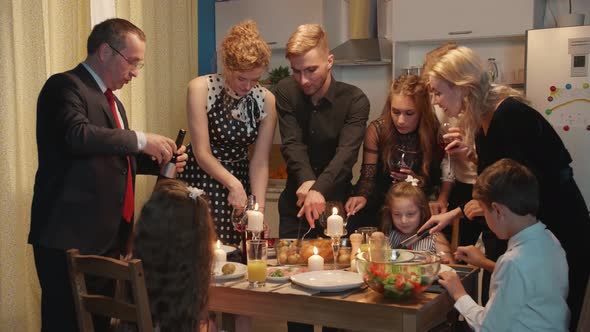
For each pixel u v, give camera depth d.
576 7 4.27
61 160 2.38
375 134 3.21
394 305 2.06
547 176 2.35
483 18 4.18
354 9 4.71
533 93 3.95
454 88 2.39
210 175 2.98
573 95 3.85
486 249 3.07
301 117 3.23
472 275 2.52
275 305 2.23
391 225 2.97
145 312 1.77
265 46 2.80
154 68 3.94
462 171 3.09
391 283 2.08
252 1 4.86
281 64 5.03
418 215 2.89
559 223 2.37
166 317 1.74
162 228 1.75
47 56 3.22
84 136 2.31
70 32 3.33
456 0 4.25
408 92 3.00
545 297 2.11
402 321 2.04
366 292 2.22
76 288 2.00
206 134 2.99
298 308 2.20
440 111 3.08
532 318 2.11
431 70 2.43
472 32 4.22
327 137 3.20
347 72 4.96
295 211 3.28
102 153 2.37
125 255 2.62
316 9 4.70
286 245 2.74
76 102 2.37
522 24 4.09
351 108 3.18
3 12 2.90
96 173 2.41
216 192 3.04
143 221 1.77
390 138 3.12
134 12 3.81
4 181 2.93
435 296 2.18
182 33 4.23
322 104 3.18
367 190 3.18
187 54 4.28
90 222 2.39
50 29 3.24
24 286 3.05
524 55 4.34
